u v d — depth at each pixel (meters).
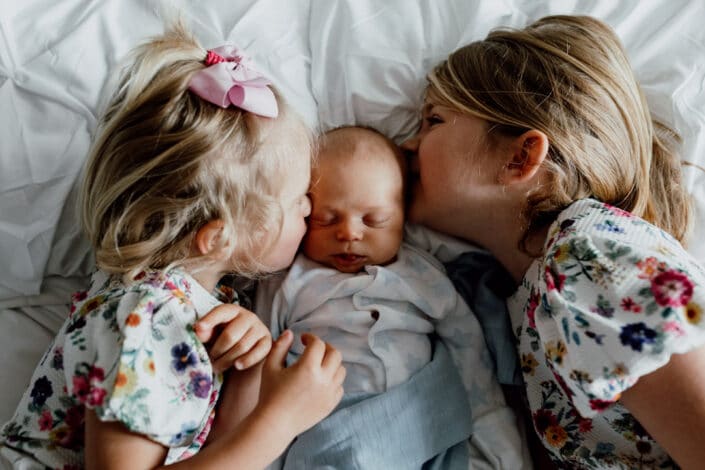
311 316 0.88
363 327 0.86
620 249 0.73
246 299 0.91
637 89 0.88
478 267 0.97
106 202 0.72
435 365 0.87
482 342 0.92
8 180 0.85
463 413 0.87
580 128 0.83
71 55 0.85
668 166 0.91
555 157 0.83
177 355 0.68
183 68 0.72
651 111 0.95
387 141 0.90
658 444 0.78
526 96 0.83
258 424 0.68
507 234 0.90
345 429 0.81
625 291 0.70
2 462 0.74
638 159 0.86
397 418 0.82
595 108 0.83
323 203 0.85
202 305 0.75
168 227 0.71
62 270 0.92
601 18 0.97
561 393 0.84
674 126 0.94
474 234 0.92
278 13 0.94
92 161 0.75
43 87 0.85
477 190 0.86
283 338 0.74
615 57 0.87
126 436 0.65
